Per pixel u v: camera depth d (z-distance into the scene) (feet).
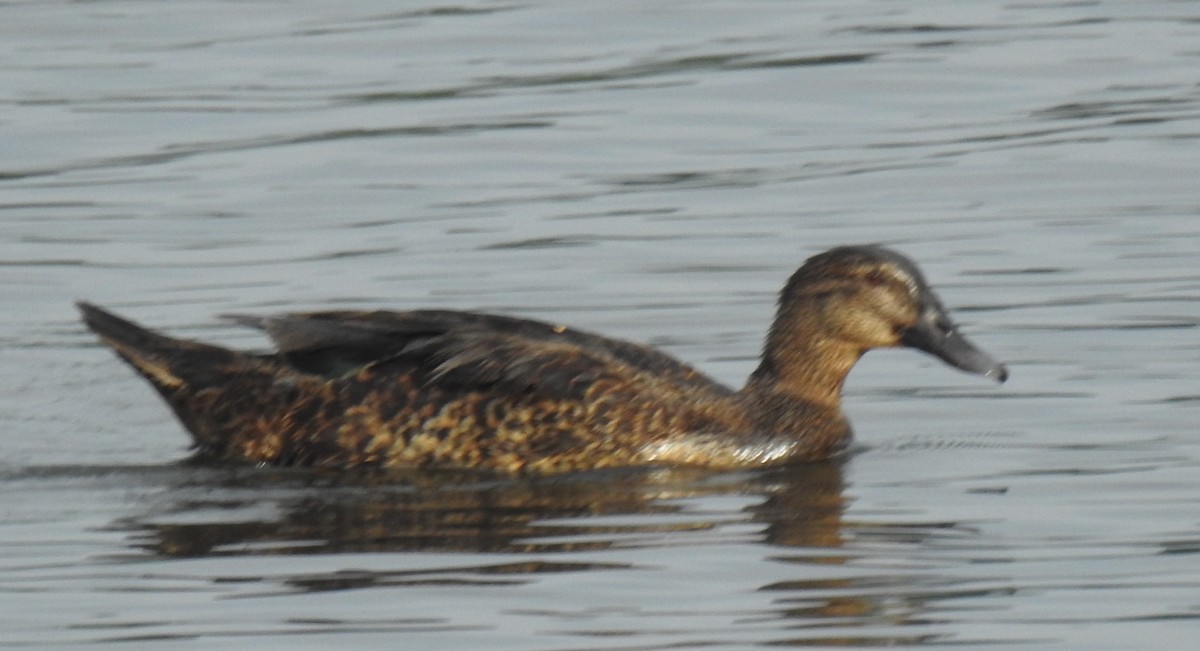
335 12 94.02
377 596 41.19
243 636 39.24
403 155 76.84
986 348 58.49
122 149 77.36
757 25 91.97
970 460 50.62
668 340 59.93
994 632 39.45
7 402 55.98
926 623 39.93
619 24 92.22
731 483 49.78
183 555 43.86
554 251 67.26
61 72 85.87
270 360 52.06
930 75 85.15
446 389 51.06
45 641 39.11
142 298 63.77
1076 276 64.13
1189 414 52.75
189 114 80.94
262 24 92.32
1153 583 41.70
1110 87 83.25
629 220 70.28
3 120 80.18
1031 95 82.79
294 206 71.87
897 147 77.36
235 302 63.21
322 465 51.11
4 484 49.32
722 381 56.39
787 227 69.41
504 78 85.35
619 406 51.16
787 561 43.27
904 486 48.85
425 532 45.50
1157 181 72.95
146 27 91.81
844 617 40.04
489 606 40.70
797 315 53.21
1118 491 47.57
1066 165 74.84
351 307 62.54
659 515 46.88
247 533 45.44
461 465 51.01
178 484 49.47
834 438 52.24
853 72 85.56
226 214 71.10
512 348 51.34
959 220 69.82
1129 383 55.26
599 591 41.45
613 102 82.48
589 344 52.44
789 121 80.59
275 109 81.56
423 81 84.89
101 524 46.14
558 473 50.75
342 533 45.34
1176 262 64.90
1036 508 46.65
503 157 76.79
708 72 86.02
